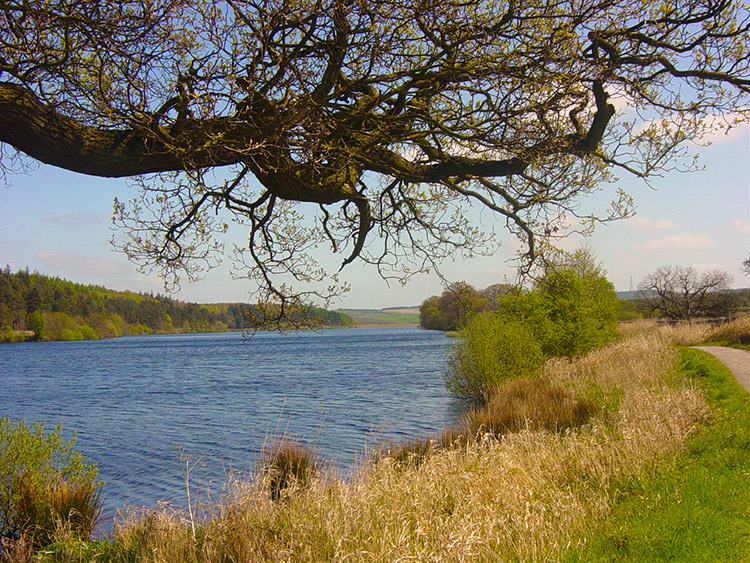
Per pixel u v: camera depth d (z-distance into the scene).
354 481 7.66
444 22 5.00
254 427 19.95
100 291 181.50
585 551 5.30
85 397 31.67
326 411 22.92
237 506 6.32
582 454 8.39
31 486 8.38
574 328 24.78
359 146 5.02
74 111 4.72
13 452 8.77
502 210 5.92
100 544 7.08
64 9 4.09
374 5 4.59
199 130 4.23
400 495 6.82
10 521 8.40
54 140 3.99
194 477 13.41
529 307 24.22
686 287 54.62
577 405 14.74
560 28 4.96
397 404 24.12
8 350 106.00
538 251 6.23
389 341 114.06
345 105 5.11
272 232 6.62
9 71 4.12
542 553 5.16
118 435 19.33
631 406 12.02
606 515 6.29
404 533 5.44
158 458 15.56
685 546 5.19
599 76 5.04
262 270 6.11
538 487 7.42
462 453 9.24
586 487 7.43
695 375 17.30
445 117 5.47
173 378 42.97
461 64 4.92
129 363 63.91
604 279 29.03
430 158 5.45
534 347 21.92
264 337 190.50
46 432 19.78
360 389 30.73
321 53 4.84
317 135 4.61
